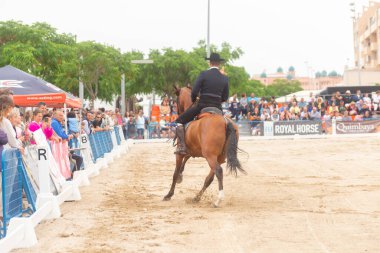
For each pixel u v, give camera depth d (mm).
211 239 8586
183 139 12203
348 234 8766
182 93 13109
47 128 13750
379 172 17891
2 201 8727
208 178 12250
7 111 9883
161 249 8016
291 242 8289
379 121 39094
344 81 88938
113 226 9766
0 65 37438
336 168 19438
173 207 11758
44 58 40438
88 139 19125
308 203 11906
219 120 11383
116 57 43781
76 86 48750
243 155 25938
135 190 14750
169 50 56938
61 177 13242
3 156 8695
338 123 38812
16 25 40188
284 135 38688
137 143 37312
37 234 9344
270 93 122750
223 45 62094
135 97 59906
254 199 12680
